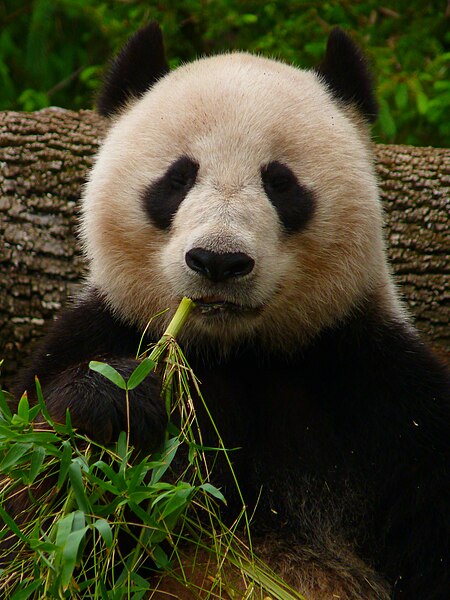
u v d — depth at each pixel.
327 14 17.78
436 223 13.55
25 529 8.17
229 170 8.93
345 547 9.49
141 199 9.39
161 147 9.34
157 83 10.48
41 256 13.34
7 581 8.13
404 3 17.88
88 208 9.89
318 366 9.74
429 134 17.38
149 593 8.85
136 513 7.77
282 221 9.17
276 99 9.39
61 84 18.45
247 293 8.51
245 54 10.27
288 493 9.41
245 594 8.38
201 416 9.46
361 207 9.52
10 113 13.88
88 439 7.93
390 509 9.47
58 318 10.25
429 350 10.00
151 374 8.48
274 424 9.59
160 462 7.89
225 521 9.28
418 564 9.37
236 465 9.36
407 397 9.55
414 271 13.50
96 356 8.89
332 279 9.49
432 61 17.14
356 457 9.56
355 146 9.78
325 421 9.63
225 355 9.61
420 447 9.43
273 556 9.22
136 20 17.77
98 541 7.94
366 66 10.62
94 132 13.79
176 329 8.49
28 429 7.88
